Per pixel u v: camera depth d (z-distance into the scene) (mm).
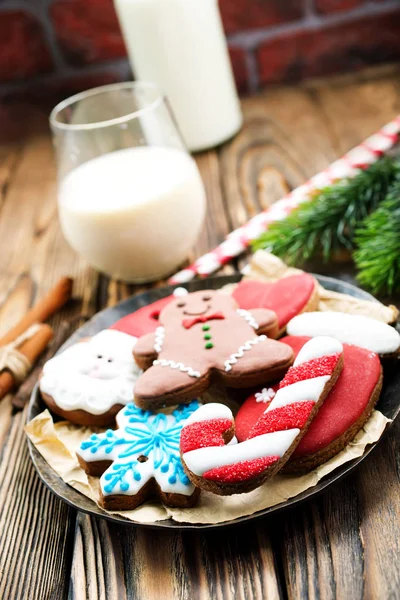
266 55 970
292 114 901
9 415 587
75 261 739
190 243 677
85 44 969
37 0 934
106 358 556
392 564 443
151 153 657
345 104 894
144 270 673
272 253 652
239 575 455
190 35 811
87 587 464
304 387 474
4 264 757
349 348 511
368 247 600
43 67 986
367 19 939
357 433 479
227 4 935
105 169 653
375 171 670
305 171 789
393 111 852
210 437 465
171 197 643
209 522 455
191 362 519
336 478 459
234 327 539
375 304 557
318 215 652
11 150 969
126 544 479
